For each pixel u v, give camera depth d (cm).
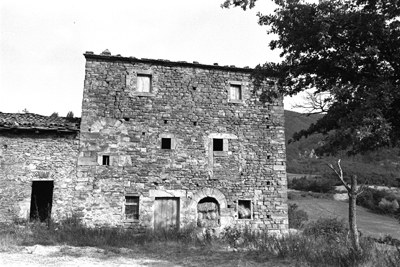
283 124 1532
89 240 1112
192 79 1473
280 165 1493
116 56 1398
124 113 1384
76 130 1325
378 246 1037
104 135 1352
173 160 1393
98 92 1375
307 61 821
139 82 1435
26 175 1274
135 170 1355
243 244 1166
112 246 1085
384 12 712
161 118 1412
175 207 1384
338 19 733
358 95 689
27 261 822
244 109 1502
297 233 1370
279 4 817
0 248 953
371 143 738
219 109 1477
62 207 1277
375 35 730
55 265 796
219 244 1175
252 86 1530
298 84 847
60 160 1309
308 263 855
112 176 1333
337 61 766
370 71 766
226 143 1456
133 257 948
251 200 1436
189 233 1264
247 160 1464
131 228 1312
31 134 1303
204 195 1396
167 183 1373
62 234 1133
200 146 1428
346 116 711
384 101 655
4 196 1245
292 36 786
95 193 1309
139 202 1338
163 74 1448
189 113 1443
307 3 786
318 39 735
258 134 1498
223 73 1512
